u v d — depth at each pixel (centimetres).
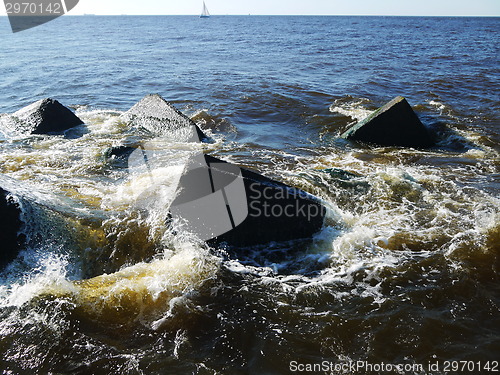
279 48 3291
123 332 397
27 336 388
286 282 473
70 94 1520
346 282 471
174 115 1009
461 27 8119
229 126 1104
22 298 432
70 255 494
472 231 563
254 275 484
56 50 3000
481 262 498
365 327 402
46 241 498
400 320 409
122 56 2695
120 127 1046
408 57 2642
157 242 519
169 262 492
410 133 972
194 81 1777
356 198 652
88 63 2319
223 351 378
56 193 607
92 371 354
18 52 2802
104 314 416
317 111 1282
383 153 916
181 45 3603
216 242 522
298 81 1762
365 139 991
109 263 500
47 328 397
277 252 525
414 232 563
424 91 1569
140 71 2062
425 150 942
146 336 393
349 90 1588
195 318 416
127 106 1353
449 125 1098
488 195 682
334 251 527
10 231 485
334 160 864
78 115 1166
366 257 515
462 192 691
